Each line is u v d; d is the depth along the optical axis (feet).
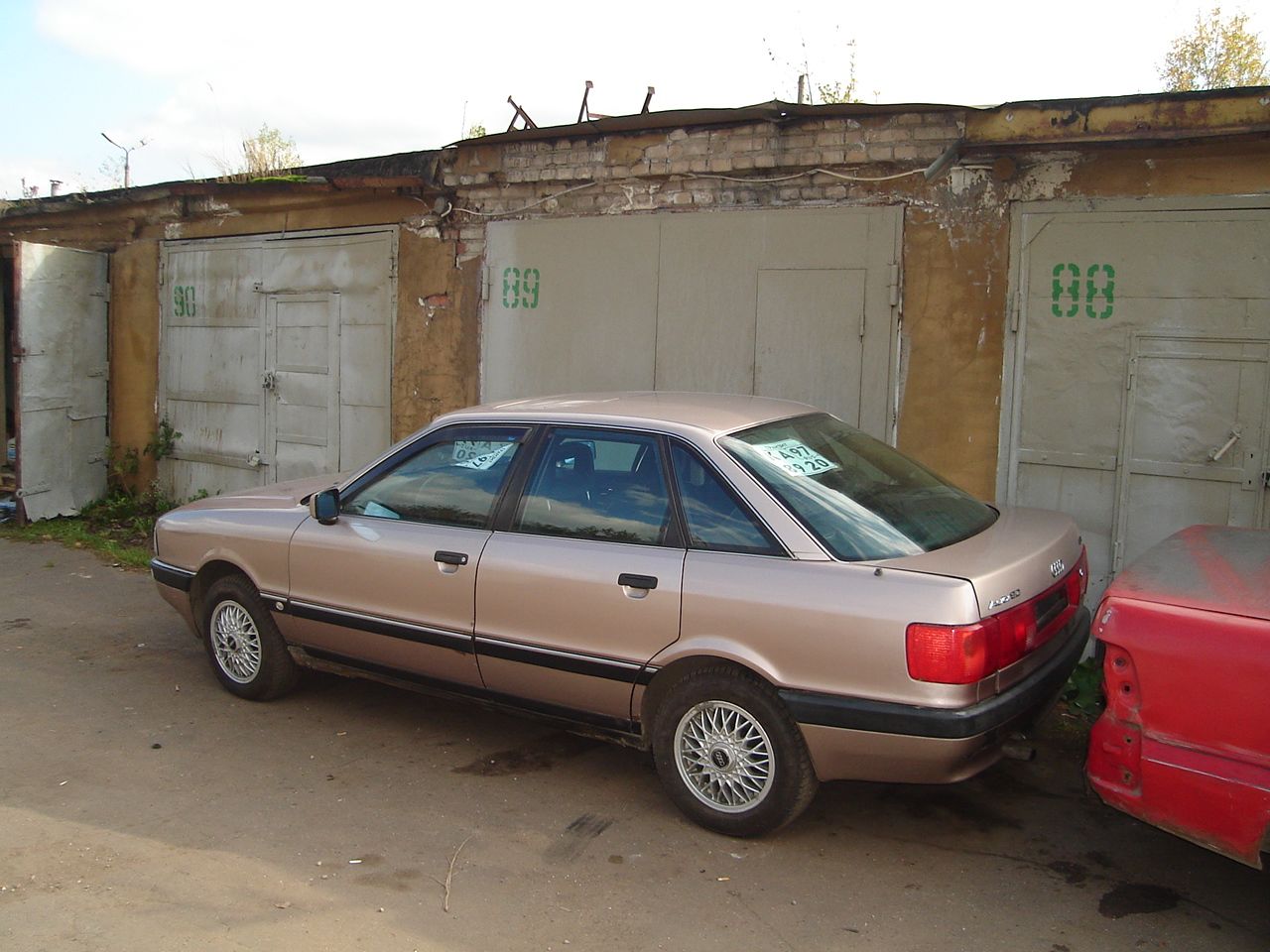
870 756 12.09
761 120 22.74
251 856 12.96
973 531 13.94
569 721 14.57
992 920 11.51
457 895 12.05
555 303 26.09
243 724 17.42
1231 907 11.77
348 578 16.29
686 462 13.76
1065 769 15.53
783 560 12.69
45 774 15.39
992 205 20.58
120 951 10.87
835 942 11.12
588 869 12.67
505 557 14.58
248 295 32.27
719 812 13.30
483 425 15.69
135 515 34.76
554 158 25.54
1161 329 19.34
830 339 22.53
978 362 20.95
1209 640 10.16
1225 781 9.99
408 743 16.65
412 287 28.45
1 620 23.56
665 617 13.19
